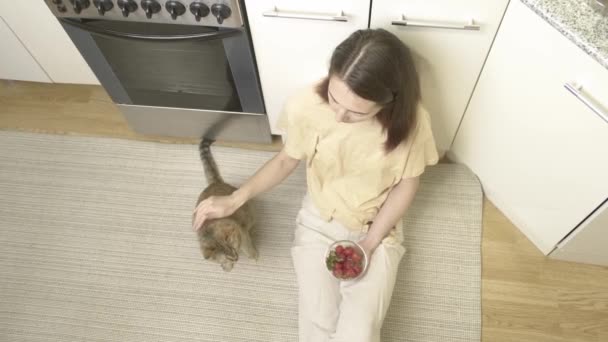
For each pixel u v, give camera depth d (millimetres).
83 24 1267
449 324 1383
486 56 1207
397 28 1169
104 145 1839
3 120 1940
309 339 1249
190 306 1464
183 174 1742
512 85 1189
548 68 1064
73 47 1663
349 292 1219
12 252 1602
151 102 1609
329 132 1155
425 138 1156
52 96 1996
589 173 1125
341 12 1147
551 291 1422
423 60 1246
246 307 1454
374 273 1221
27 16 1544
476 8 1085
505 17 1087
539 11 983
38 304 1491
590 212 1199
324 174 1306
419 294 1438
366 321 1159
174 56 1358
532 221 1441
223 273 1515
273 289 1479
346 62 885
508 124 1287
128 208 1675
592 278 1436
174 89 1522
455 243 1519
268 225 1600
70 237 1623
